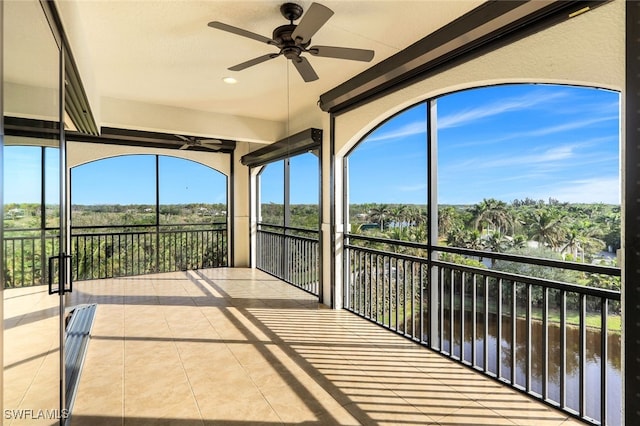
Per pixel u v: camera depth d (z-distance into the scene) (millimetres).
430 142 3256
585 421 2170
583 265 2129
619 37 1909
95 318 4113
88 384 2617
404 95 3369
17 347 1368
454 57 2840
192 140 6277
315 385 2617
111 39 3006
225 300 4914
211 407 2338
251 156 6867
